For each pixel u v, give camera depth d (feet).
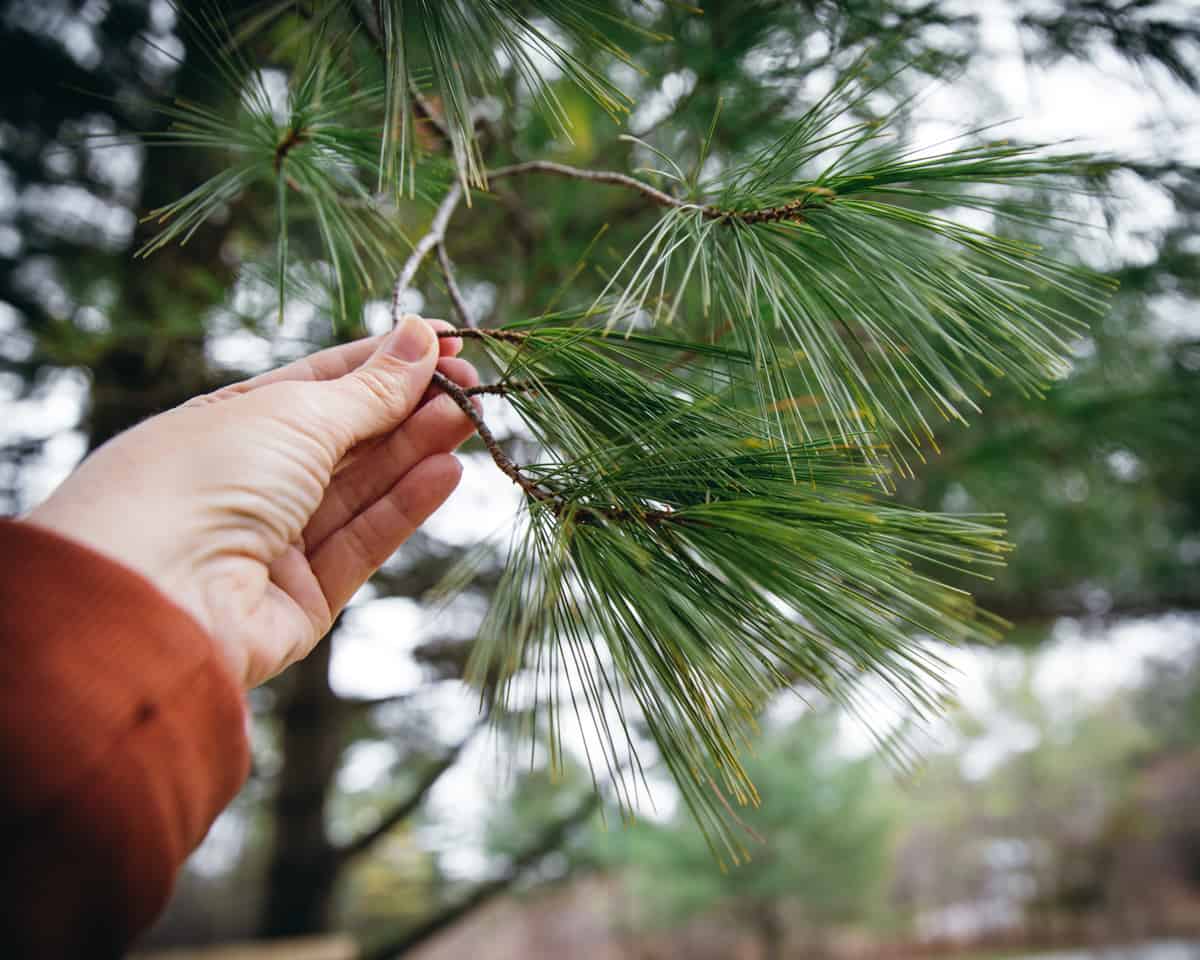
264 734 7.77
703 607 1.10
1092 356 3.56
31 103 3.21
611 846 8.51
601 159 2.81
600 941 19.21
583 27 1.29
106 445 1.11
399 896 10.54
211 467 1.11
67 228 3.72
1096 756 27.48
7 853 0.80
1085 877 25.73
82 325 3.55
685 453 1.17
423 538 4.54
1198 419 3.52
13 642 0.83
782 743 13.80
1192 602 5.68
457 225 2.79
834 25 2.17
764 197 1.26
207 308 3.14
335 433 1.20
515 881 6.91
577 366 1.24
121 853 0.84
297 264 2.37
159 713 0.86
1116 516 5.11
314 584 1.33
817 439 1.18
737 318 1.27
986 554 1.08
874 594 1.08
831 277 1.22
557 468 1.20
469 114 1.22
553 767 1.11
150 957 6.43
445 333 1.32
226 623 1.09
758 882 13.35
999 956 23.85
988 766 28.48
